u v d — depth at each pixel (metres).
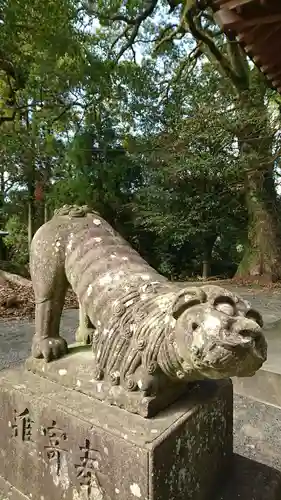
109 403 1.32
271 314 4.96
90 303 1.45
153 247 10.37
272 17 2.07
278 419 2.47
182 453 1.22
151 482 1.10
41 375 1.58
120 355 1.29
